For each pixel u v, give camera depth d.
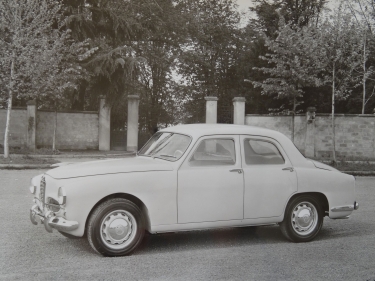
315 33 26.16
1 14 18.89
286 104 33.16
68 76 21.77
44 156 20.73
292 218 6.82
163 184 6.04
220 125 6.93
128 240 5.88
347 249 6.44
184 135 6.60
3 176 13.99
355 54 22.28
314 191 6.91
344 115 24.53
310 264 5.63
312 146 24.34
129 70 24.98
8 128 18.53
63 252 5.98
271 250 6.34
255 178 6.55
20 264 5.39
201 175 6.25
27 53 18.95
